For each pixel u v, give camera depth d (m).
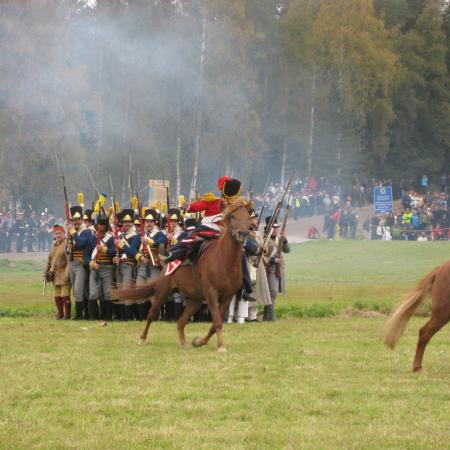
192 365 12.55
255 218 17.05
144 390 10.83
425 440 8.65
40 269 37.62
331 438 8.73
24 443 8.50
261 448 8.36
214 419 9.48
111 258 18.97
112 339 15.41
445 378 11.77
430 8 81.25
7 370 12.12
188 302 14.62
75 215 19.11
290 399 10.38
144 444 8.51
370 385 11.23
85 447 8.39
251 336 15.93
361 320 19.11
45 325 17.59
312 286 28.72
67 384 11.20
